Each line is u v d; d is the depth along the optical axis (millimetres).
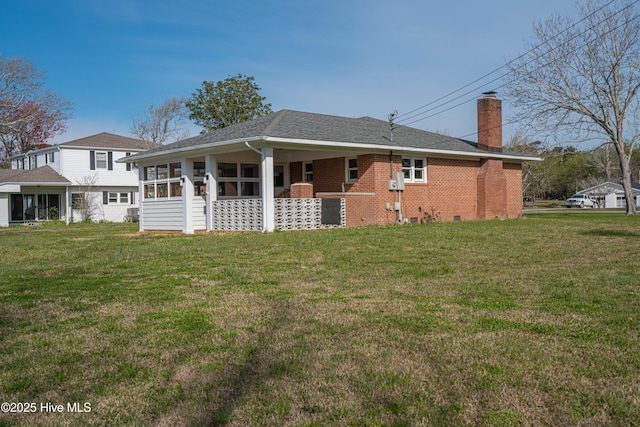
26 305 5754
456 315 4984
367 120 21688
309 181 19984
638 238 11898
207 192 16438
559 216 25234
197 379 3518
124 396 3277
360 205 17594
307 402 3135
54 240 14391
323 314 5109
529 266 7996
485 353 3875
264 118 18359
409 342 4160
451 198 20344
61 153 30453
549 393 3184
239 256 9562
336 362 3756
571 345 4031
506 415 2920
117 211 32312
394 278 7117
